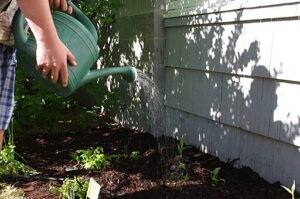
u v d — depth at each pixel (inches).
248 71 133.3
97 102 199.2
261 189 120.6
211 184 124.3
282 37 119.0
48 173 139.3
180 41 170.7
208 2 154.5
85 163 145.9
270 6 122.0
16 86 174.4
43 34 61.1
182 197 115.6
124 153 160.1
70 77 70.5
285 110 119.7
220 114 149.3
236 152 143.1
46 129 196.9
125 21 208.8
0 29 70.7
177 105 175.8
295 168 118.0
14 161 141.8
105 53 237.5
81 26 74.0
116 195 117.8
